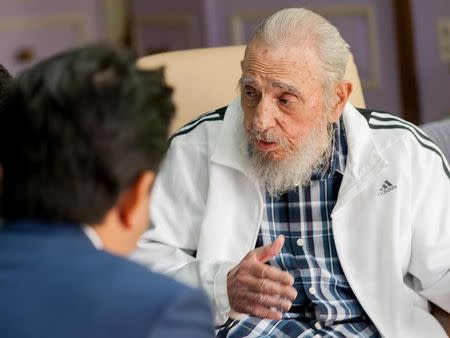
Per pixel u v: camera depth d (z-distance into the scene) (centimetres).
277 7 576
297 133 213
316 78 212
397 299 217
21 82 121
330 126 224
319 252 224
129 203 124
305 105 212
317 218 224
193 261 224
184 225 235
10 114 120
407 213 222
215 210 228
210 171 230
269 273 196
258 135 213
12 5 605
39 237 117
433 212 225
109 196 119
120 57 125
